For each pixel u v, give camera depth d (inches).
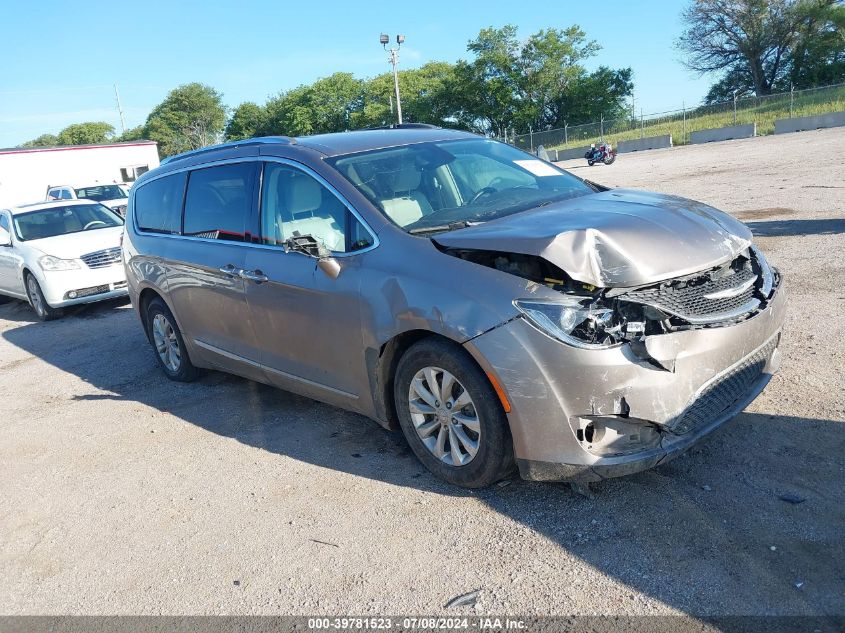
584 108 2180.1
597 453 124.6
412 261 142.2
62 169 1376.7
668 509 128.3
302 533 139.3
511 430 128.6
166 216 226.1
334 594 119.6
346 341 155.9
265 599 121.0
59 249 388.2
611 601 107.8
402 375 146.7
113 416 222.4
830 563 109.0
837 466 134.4
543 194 171.9
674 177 738.2
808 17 2030.0
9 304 486.9
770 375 147.5
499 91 2223.2
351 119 2701.8
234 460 177.0
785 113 1486.2
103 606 126.0
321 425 191.5
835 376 173.6
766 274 147.5
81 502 166.7
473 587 116.0
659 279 125.3
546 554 121.2
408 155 176.6
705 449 146.6
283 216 176.1
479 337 127.6
